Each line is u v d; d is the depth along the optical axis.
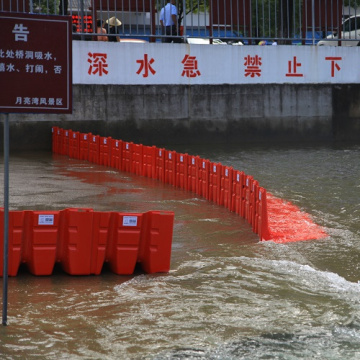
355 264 15.02
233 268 14.43
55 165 29.83
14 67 10.83
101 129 35.44
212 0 37.12
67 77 11.14
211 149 35.41
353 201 22.08
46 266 13.77
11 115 34.19
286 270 14.31
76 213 13.77
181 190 24.36
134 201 21.72
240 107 37.72
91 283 13.43
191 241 16.84
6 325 10.95
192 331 10.88
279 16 38.66
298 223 18.84
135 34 35.56
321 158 32.06
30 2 32.75
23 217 13.65
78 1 35.59
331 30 39.31
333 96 39.38
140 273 14.20
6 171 11.00
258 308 11.99
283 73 38.31
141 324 11.15
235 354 10.00
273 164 30.00
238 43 40.91
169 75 36.31
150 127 36.28
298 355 9.98
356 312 11.84
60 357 9.80
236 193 20.39
